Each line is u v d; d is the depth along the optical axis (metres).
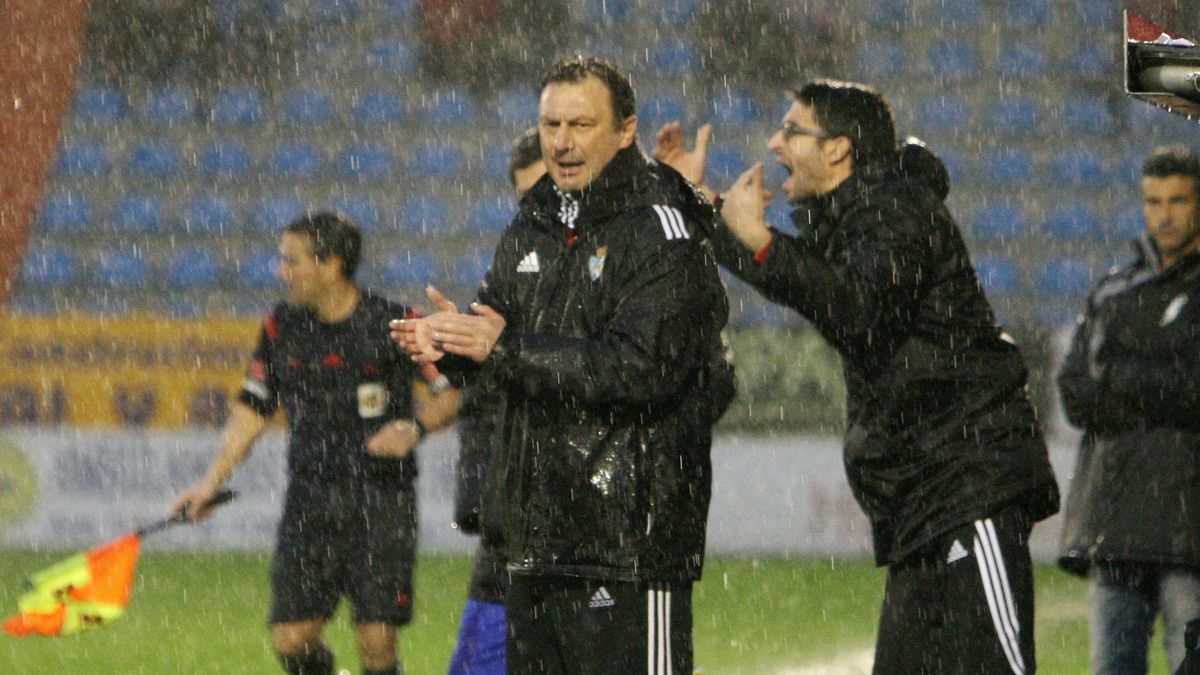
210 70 60.66
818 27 59.75
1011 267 54.94
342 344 21.09
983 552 14.66
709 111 58.81
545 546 13.68
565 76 13.79
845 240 15.09
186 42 60.75
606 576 13.52
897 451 15.00
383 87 60.09
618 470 13.50
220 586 34.56
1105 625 18.48
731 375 16.88
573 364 13.15
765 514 41.44
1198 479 17.88
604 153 13.79
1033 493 14.91
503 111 59.38
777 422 42.84
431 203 57.28
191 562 38.47
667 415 13.68
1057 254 55.16
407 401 21.41
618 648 13.69
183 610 31.47
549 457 13.62
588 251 13.87
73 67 60.44
